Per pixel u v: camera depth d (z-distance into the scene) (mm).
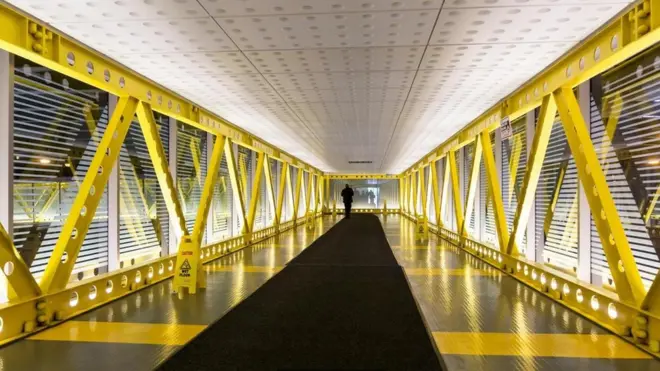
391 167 24688
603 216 4531
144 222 8211
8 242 4109
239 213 12562
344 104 7582
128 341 4070
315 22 3834
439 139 12492
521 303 5492
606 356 3664
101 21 3846
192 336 4207
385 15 3674
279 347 3891
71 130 6105
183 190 9672
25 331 4227
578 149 4891
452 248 11469
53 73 5719
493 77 5750
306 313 5027
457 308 5246
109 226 7031
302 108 8008
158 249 8750
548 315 4934
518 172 8711
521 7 3523
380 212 35094
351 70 5410
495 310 5156
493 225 10930
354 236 14992
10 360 3600
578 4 3461
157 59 4992
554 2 3428
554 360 3576
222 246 10125
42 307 4441
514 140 8992
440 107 7871
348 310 5160
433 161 15664
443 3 3438
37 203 5492
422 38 4250
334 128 10422
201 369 3402
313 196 29469
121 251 7355
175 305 5430
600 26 3945
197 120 7887
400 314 4980
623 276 4301
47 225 5680
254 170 15586
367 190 40312
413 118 9016
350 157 18438
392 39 4273
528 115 7957
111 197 7055
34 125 5414
